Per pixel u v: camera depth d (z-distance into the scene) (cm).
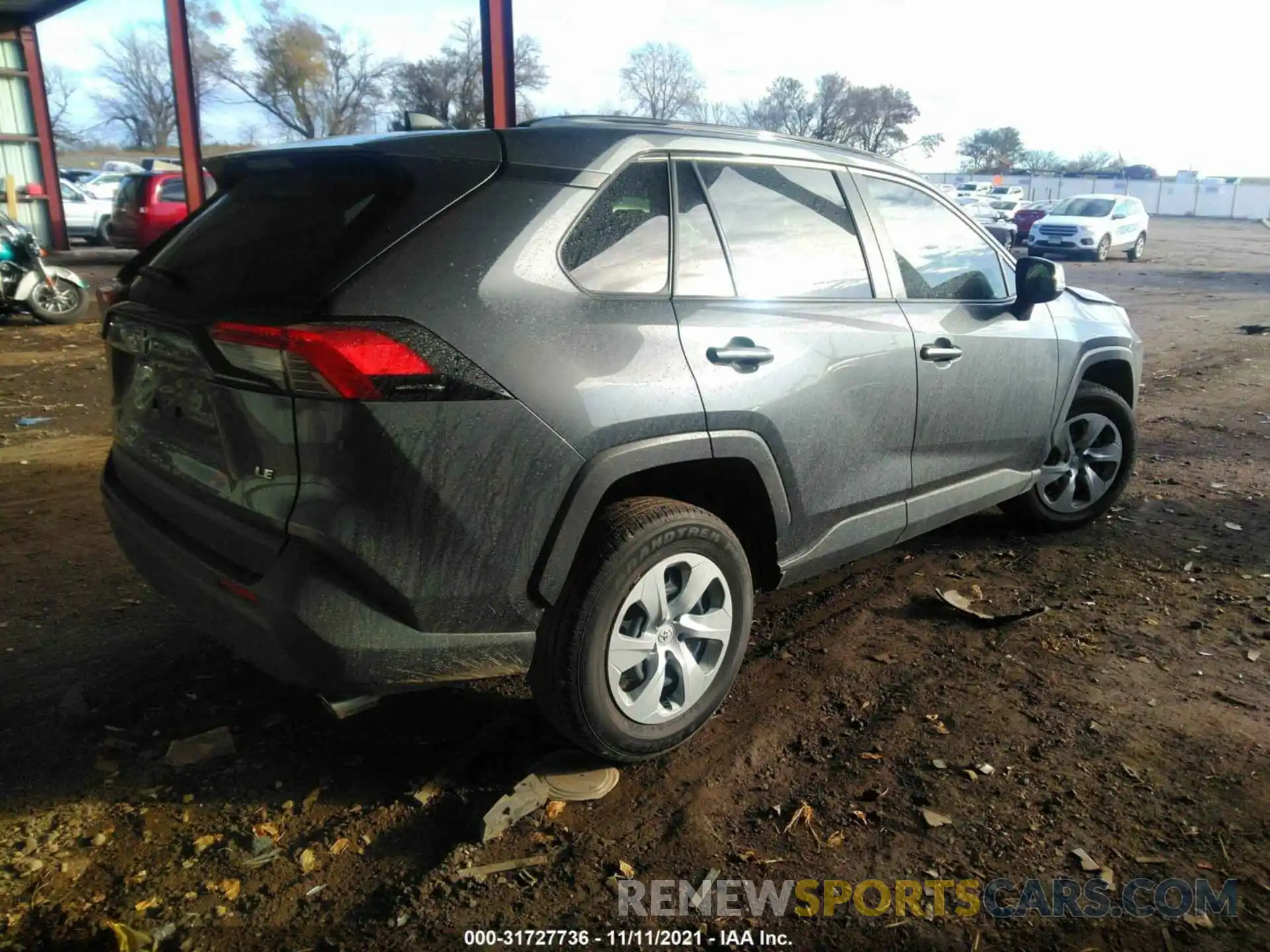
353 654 245
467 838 267
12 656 367
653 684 291
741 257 319
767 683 352
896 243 381
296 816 278
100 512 534
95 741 313
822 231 349
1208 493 568
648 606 286
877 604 418
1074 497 503
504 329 254
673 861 260
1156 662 363
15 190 1909
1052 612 407
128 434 316
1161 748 307
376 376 233
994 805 281
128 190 1880
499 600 261
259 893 248
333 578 243
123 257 2130
